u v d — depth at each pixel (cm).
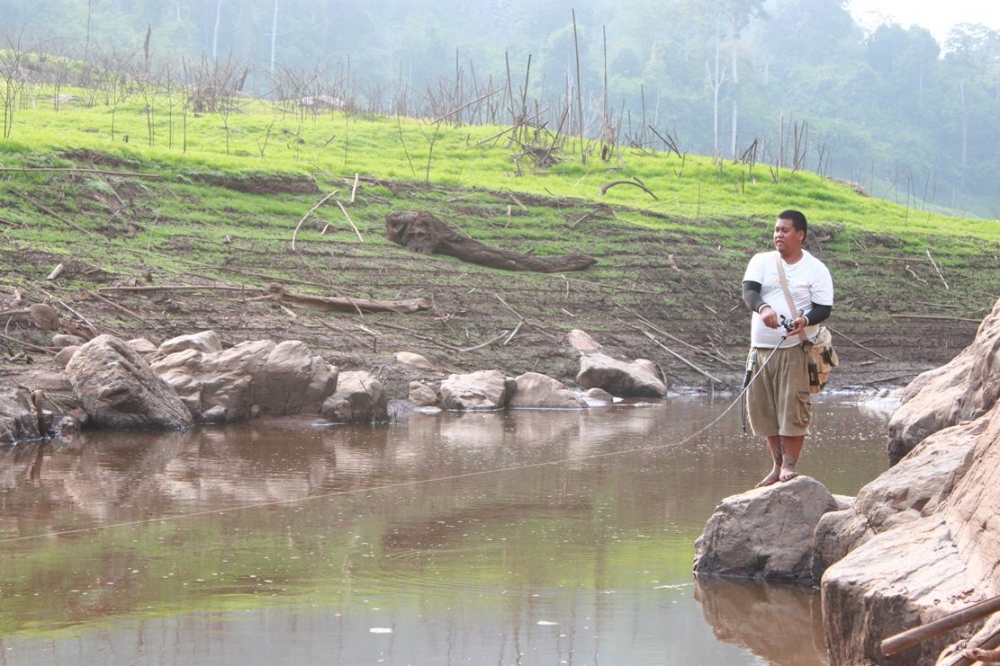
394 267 2461
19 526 849
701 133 10856
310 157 3183
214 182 2588
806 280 803
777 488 763
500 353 2259
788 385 800
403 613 633
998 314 786
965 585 496
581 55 10900
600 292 2630
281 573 718
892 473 703
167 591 668
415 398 1891
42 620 605
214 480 1084
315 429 1553
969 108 12562
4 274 1925
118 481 1066
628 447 1398
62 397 1473
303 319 2112
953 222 3912
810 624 633
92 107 3684
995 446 534
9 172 2294
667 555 798
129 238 2264
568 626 616
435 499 1005
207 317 1997
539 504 988
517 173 3500
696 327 2634
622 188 3550
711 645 590
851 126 11444
